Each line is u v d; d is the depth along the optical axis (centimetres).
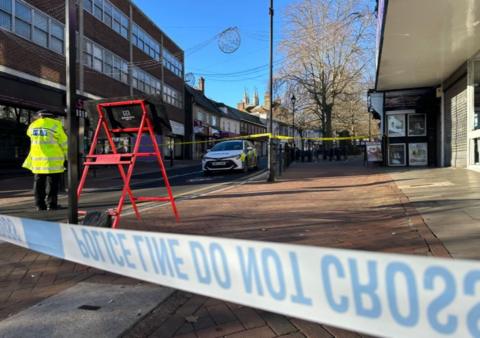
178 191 1064
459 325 137
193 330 270
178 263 212
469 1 706
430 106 1536
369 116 4625
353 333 262
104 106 538
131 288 338
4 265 405
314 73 3091
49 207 770
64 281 360
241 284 186
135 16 2731
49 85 1781
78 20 1991
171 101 3488
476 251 386
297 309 169
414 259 143
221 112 5091
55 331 266
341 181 1123
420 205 645
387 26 834
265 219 597
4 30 1516
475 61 1097
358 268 154
